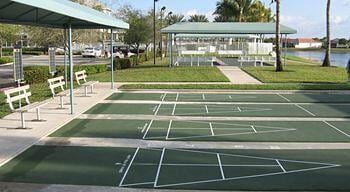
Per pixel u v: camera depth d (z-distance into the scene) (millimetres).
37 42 33750
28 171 7922
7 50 66188
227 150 9500
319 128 11867
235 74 27406
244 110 14742
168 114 13891
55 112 13797
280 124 12414
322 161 8688
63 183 7297
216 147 9750
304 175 7785
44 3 8391
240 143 10148
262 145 9969
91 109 14641
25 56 62031
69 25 13297
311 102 16656
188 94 18797
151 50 70625
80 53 66688
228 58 51844
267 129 11711
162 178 7594
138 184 7281
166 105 15703
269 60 39344
